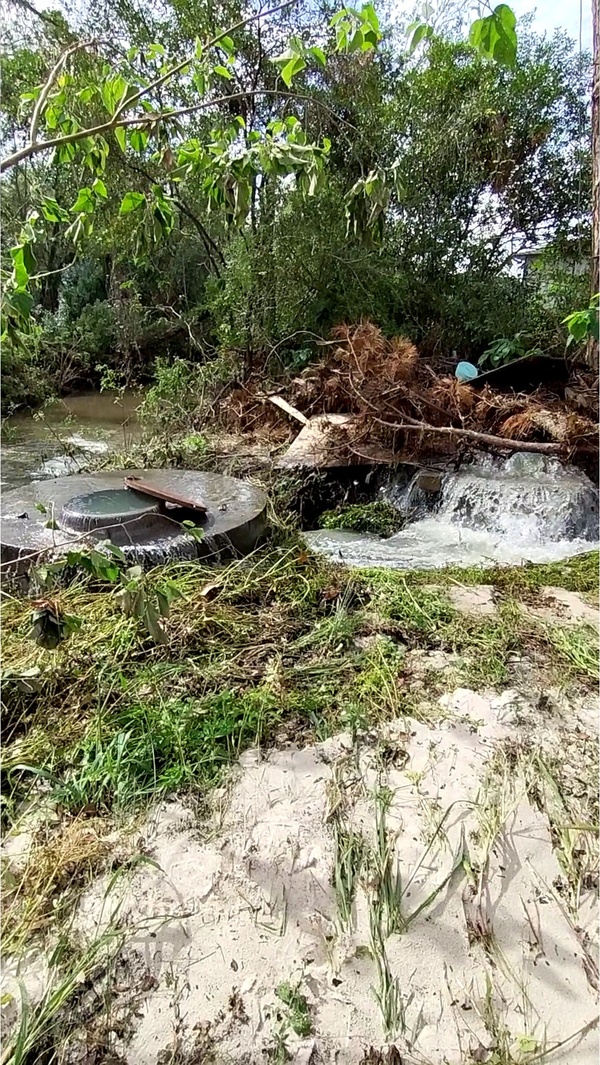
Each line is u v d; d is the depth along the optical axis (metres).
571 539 3.89
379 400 4.97
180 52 7.13
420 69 6.90
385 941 1.28
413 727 1.88
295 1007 1.16
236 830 1.53
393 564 3.52
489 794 1.63
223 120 2.06
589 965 1.24
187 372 7.36
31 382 7.82
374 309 6.74
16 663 2.06
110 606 2.43
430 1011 1.16
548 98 6.90
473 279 7.04
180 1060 1.08
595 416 4.63
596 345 5.09
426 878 1.41
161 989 1.19
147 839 1.51
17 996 1.17
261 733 1.85
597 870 1.43
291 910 1.35
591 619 2.54
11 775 1.69
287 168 1.82
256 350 6.93
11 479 5.05
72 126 2.00
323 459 4.80
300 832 1.53
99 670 2.09
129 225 6.66
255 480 4.50
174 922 1.31
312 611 2.55
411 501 4.60
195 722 1.88
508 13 1.29
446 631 2.41
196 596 2.54
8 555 2.67
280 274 6.66
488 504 4.18
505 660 2.22
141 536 2.86
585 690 2.06
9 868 1.43
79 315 10.31
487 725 1.89
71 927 1.30
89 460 5.57
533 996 1.19
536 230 7.78
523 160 7.30
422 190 6.93
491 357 5.89
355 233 2.06
